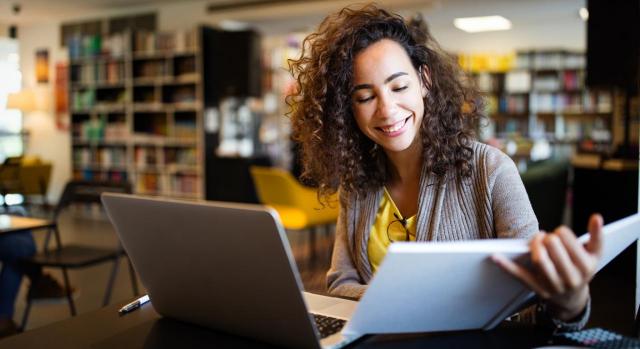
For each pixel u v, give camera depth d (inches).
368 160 59.9
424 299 38.4
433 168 55.2
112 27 371.9
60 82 393.7
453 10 343.6
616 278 159.9
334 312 47.8
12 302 136.2
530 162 221.1
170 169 318.3
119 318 49.7
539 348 38.4
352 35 53.3
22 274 139.3
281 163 366.6
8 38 413.7
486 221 53.1
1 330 99.9
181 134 313.3
